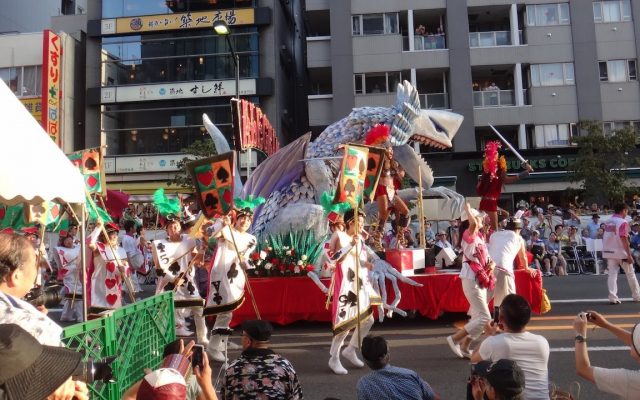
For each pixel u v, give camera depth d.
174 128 29.86
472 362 3.96
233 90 29.09
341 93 27.88
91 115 30.22
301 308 8.59
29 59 29.72
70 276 9.97
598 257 16.11
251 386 3.38
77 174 4.34
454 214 13.13
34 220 6.27
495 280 6.77
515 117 27.56
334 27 28.27
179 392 2.32
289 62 32.72
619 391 3.14
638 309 9.27
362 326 6.47
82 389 2.07
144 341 4.62
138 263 13.22
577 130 27.48
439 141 11.99
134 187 29.80
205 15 29.38
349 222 6.46
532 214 21.88
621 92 27.48
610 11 27.98
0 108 3.70
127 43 30.36
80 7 43.41
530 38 27.89
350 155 6.51
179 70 29.97
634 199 23.03
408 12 28.12
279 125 29.34
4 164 3.49
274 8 29.62
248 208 7.17
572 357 6.41
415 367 6.25
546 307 8.67
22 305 2.52
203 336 7.48
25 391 1.68
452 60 27.72
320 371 6.26
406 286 8.65
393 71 27.98
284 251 8.95
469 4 28.00
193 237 7.47
